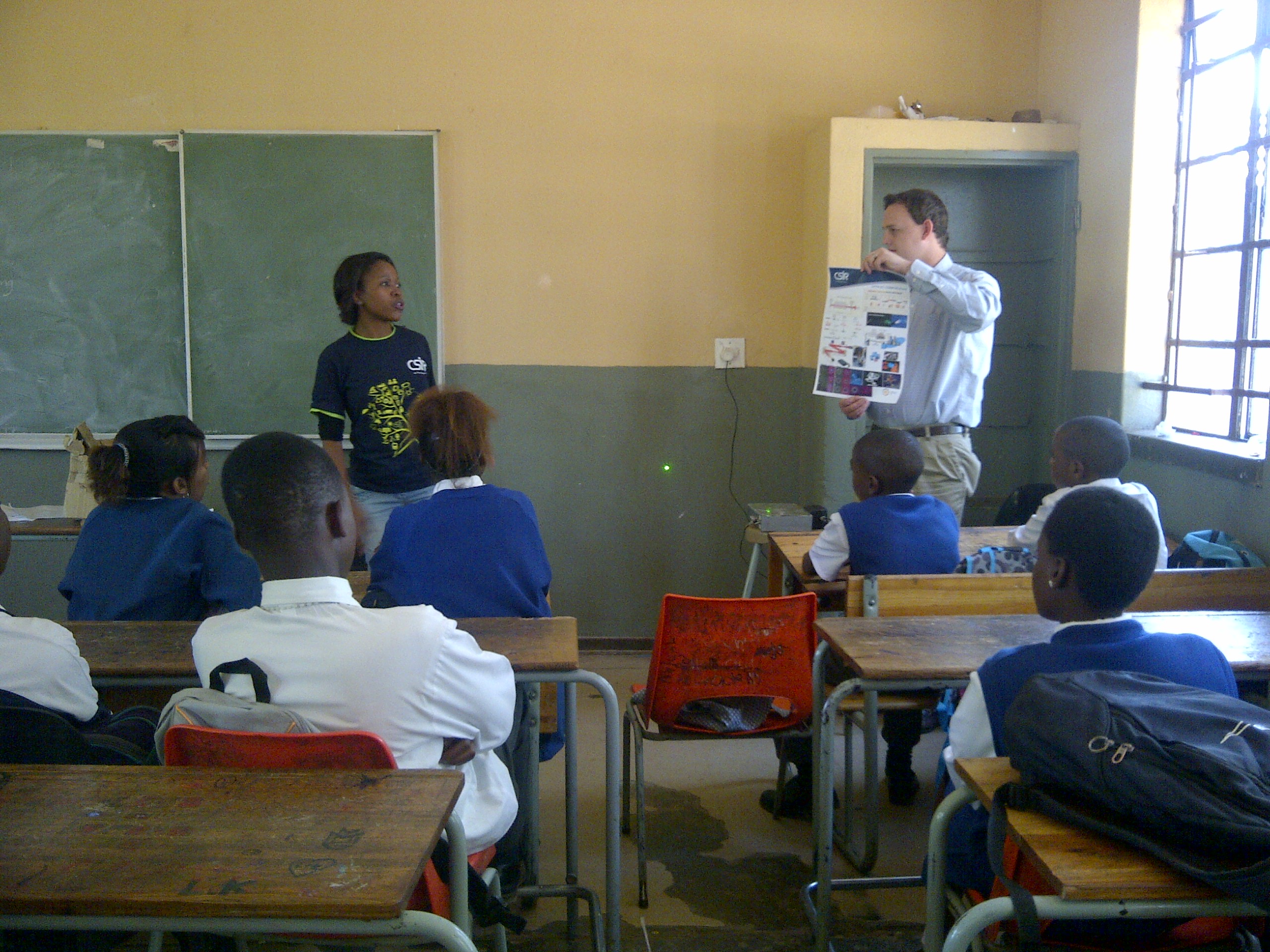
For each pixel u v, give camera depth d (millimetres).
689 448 4234
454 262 4125
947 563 2479
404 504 3420
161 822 1104
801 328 4180
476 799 1505
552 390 4195
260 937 1145
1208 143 3291
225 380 4113
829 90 4074
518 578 2051
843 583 2582
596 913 2117
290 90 4023
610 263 4141
